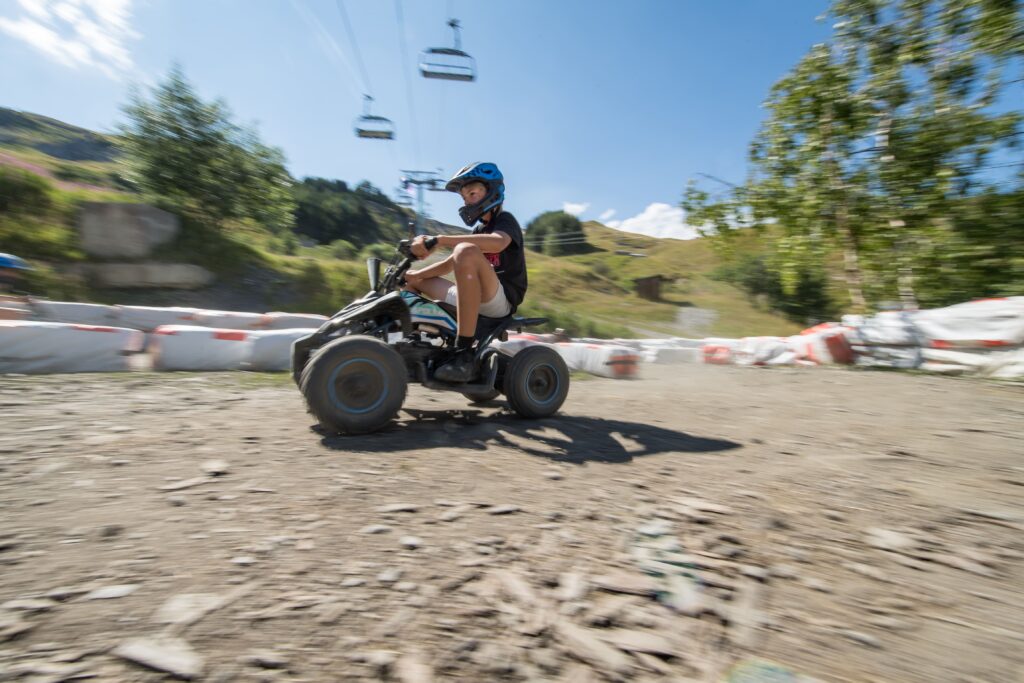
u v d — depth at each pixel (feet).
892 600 4.47
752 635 3.98
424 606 4.11
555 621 4.05
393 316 10.11
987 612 4.31
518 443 9.26
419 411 12.28
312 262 68.80
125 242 55.47
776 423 12.00
